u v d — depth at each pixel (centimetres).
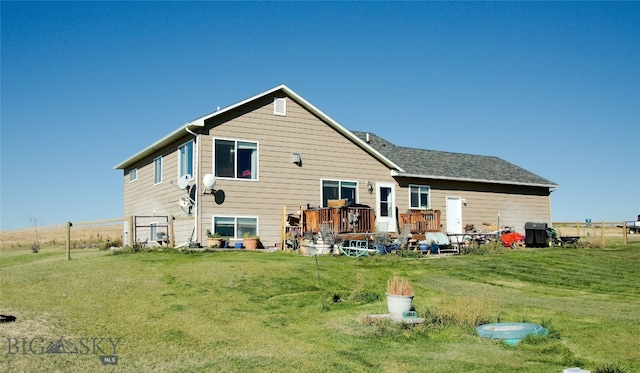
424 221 2245
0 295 1076
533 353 816
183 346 803
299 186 2100
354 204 2172
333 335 891
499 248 2100
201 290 1151
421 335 901
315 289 1227
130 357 746
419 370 736
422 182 2466
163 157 2256
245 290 1170
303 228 2002
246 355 773
